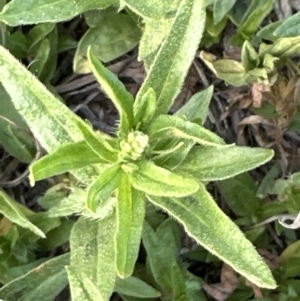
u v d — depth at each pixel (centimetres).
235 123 27
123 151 16
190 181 15
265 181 26
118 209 16
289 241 26
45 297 22
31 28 26
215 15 24
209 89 22
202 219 18
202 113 22
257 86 25
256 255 18
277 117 26
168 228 24
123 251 16
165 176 16
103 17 25
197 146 19
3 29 25
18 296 22
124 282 22
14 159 26
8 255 23
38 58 25
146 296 23
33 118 18
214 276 26
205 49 27
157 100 17
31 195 26
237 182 25
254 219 25
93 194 15
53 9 21
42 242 24
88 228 20
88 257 19
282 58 25
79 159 16
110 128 27
